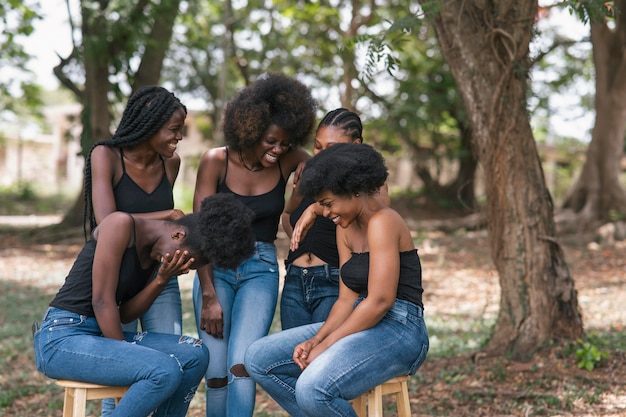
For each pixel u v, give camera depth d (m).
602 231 15.79
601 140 16.88
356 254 3.62
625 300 9.73
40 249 16.06
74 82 17.53
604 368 5.59
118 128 3.91
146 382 3.32
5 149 36.28
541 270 5.82
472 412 4.96
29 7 15.56
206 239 3.42
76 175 34.78
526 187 5.79
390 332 3.49
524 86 5.67
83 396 3.43
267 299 4.04
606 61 16.67
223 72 17.94
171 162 4.13
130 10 15.27
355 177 3.39
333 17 18.70
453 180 23.50
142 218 3.58
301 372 3.64
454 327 8.02
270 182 4.18
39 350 3.50
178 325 4.08
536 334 5.79
